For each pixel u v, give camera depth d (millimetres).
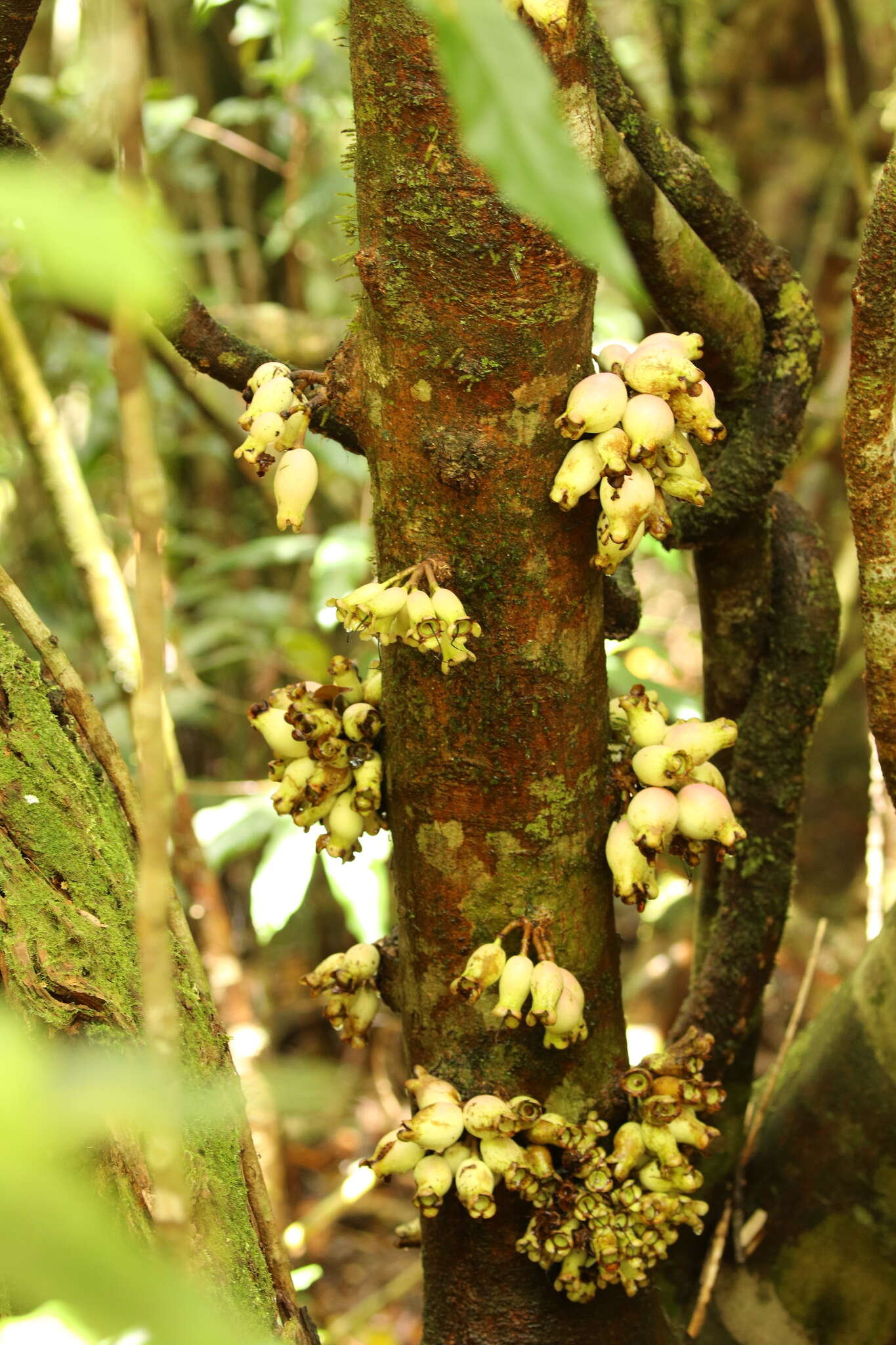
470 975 811
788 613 940
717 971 952
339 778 850
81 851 819
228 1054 827
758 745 947
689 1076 833
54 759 838
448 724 811
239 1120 819
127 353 439
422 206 746
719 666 960
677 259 849
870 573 846
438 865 833
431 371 768
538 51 727
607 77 854
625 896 820
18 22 799
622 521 772
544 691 806
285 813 855
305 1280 1075
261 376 817
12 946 773
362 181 758
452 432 774
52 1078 399
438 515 788
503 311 756
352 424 800
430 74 730
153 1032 493
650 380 770
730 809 823
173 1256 498
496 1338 857
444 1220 861
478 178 739
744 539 919
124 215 362
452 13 392
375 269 759
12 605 855
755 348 889
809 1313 938
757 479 894
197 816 1326
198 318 839
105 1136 734
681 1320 966
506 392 768
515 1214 848
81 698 858
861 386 817
